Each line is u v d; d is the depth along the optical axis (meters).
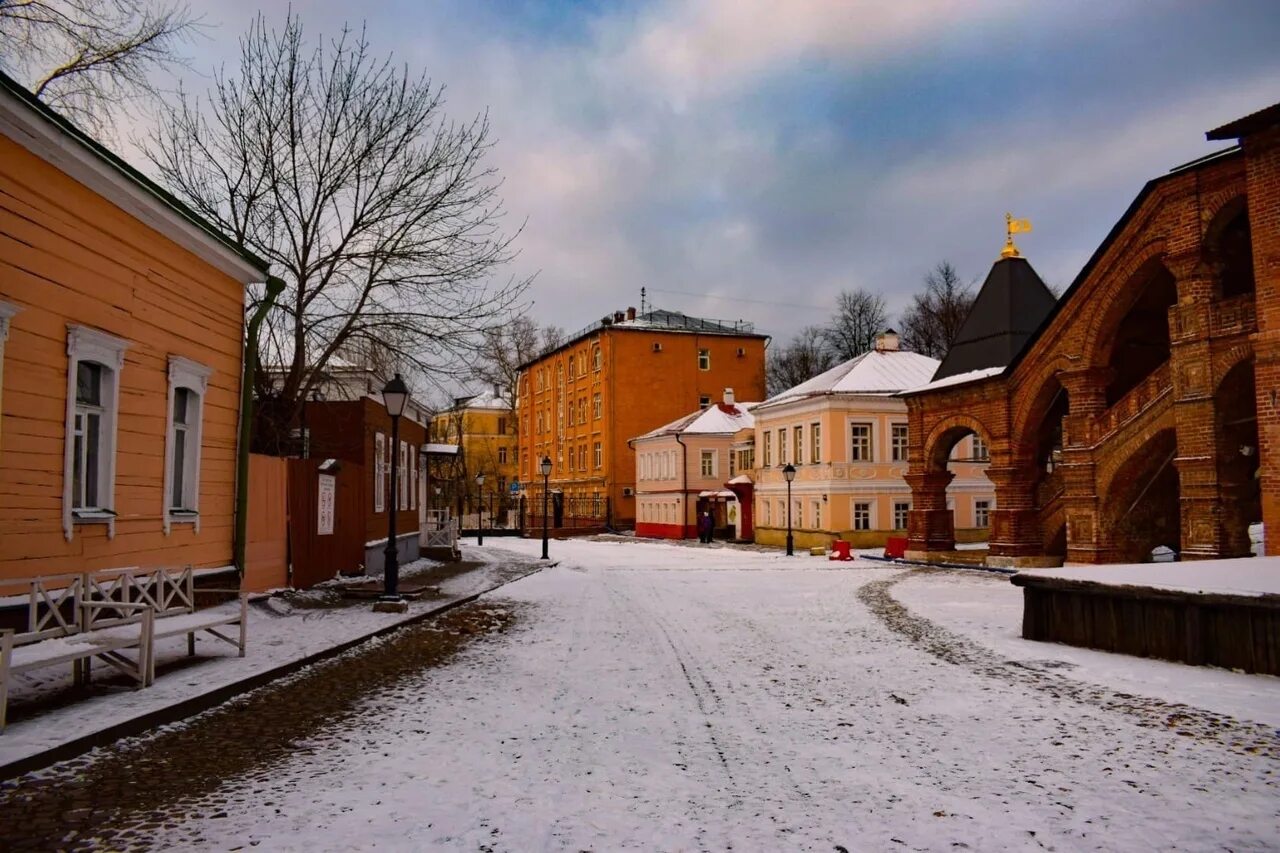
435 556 31.39
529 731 7.32
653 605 17.52
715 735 7.24
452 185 21.14
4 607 9.16
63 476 10.24
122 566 11.52
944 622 14.78
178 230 12.82
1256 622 9.83
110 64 15.97
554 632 13.55
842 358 75.38
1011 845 4.80
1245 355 18.94
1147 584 10.94
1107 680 9.61
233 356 15.05
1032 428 27.78
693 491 54.19
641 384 63.59
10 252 9.34
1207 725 7.57
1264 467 16.91
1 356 9.17
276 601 15.59
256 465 15.78
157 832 4.93
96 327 10.94
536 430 80.62
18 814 5.21
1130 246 22.69
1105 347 24.41
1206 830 5.03
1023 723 7.69
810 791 5.76
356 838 4.86
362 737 7.09
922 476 32.28
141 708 7.46
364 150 20.48
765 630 13.85
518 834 4.94
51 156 9.91
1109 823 5.15
